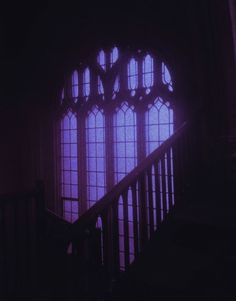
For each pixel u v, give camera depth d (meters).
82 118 8.37
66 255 3.35
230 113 5.64
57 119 8.84
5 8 8.67
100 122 8.14
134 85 7.58
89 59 8.13
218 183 5.68
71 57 8.42
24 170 9.01
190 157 5.39
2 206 4.88
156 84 7.18
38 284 5.27
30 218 8.76
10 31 8.85
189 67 6.59
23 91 8.96
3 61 8.91
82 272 3.46
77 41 8.27
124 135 7.74
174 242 4.40
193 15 5.84
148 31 7.14
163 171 4.64
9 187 9.02
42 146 8.91
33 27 8.77
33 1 8.58
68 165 8.73
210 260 3.81
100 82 8.13
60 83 8.72
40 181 5.55
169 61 6.91
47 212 5.57
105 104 7.90
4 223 4.86
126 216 4.02
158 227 4.48
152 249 4.26
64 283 3.34
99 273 3.64
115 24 7.62
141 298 3.68
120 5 7.49
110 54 7.89
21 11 8.75
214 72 5.80
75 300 3.38
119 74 7.72
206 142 5.88
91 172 8.30
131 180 4.05
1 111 8.99
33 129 8.95
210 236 4.07
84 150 8.38
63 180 8.81
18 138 9.02
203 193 5.52
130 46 7.47
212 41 5.73
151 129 7.35
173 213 4.70
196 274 3.61
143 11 7.17
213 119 5.86
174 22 6.77
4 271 4.83
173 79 6.89
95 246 3.59
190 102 6.62
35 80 8.88
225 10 5.48
